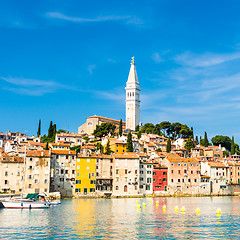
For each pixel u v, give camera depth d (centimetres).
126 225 8394
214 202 14400
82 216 9700
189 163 18425
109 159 16775
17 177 14738
